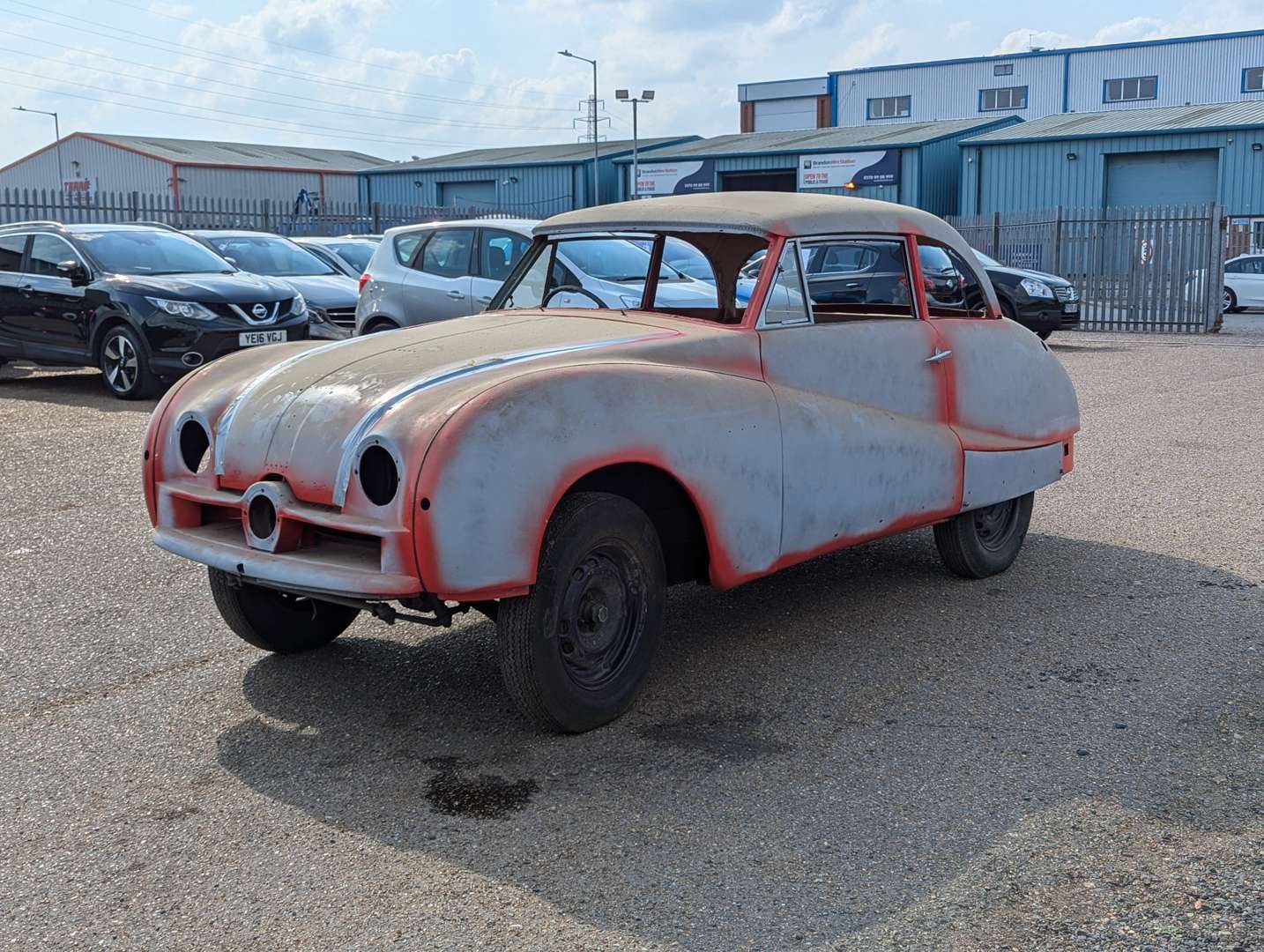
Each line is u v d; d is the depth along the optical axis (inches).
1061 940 104.9
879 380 185.5
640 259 188.4
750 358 166.7
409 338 165.5
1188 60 2290.8
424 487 128.2
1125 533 248.4
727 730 150.6
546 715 143.2
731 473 156.5
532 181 1941.4
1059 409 221.5
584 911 110.3
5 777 138.3
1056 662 174.2
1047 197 1485.0
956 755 142.8
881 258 195.3
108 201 939.3
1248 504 272.5
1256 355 632.4
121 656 177.3
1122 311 850.1
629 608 151.6
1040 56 2404.0
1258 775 136.9
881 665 173.5
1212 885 113.5
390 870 117.7
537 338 161.8
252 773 139.2
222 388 160.4
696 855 120.0
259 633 171.3
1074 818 127.0
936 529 213.5
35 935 107.0
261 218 1047.6
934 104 2508.6
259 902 112.3
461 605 141.2
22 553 231.1
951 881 114.8
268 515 143.5
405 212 1191.6
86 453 327.9
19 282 464.4
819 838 123.2
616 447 141.7
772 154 1699.1
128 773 139.3
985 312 213.8
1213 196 1398.9
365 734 149.8
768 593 208.5
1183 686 164.7
